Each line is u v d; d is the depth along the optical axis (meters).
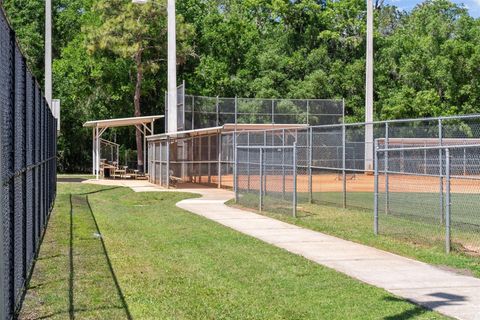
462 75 47.59
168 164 27.95
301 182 30.06
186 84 49.06
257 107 38.53
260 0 59.78
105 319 6.28
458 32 49.94
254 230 13.68
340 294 7.65
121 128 49.66
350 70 50.25
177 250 10.86
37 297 7.12
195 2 52.75
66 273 8.51
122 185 30.50
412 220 14.89
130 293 7.59
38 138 10.53
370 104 35.31
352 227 13.99
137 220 15.41
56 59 50.66
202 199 22.02
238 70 51.66
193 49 50.53
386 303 7.19
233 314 6.75
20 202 7.09
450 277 8.75
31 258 8.93
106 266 9.12
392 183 24.14
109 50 45.09
